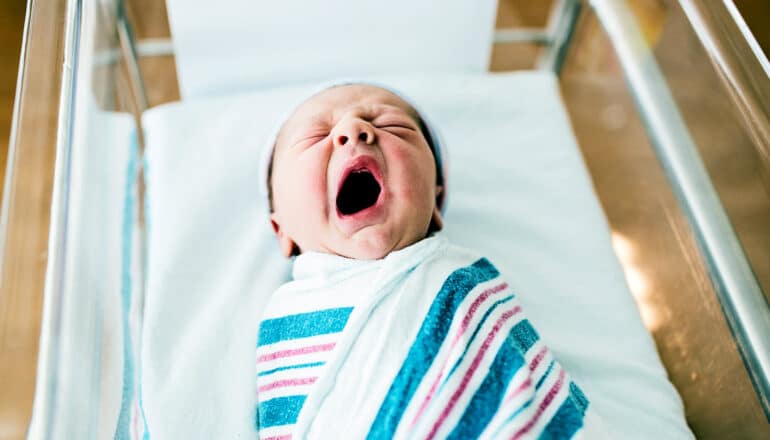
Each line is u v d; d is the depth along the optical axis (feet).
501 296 2.66
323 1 3.54
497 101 3.77
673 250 3.52
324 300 2.61
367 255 2.61
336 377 2.43
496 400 2.28
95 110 3.02
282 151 2.85
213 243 3.21
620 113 4.36
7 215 2.33
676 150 3.60
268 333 2.72
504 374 2.33
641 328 3.10
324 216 2.62
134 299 3.07
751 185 3.13
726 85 3.10
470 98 3.75
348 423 2.35
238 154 3.44
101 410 2.52
